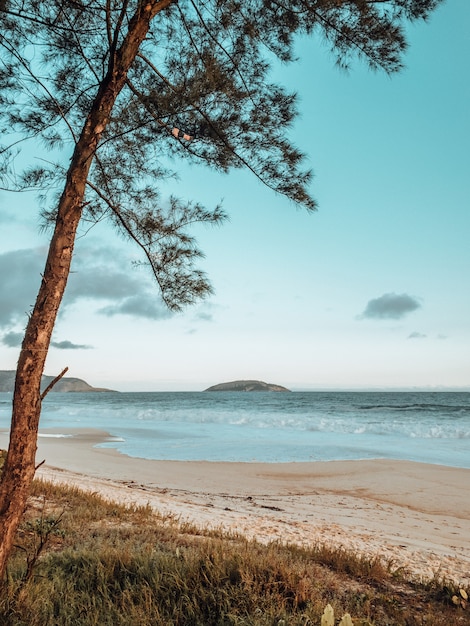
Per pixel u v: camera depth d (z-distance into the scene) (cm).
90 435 2848
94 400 10369
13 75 525
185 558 502
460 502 1273
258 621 382
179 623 399
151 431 3062
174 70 562
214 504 1166
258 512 1091
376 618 432
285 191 559
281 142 541
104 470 1653
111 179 589
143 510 879
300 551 639
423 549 788
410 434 2814
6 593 386
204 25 559
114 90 443
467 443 2458
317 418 4150
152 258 583
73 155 425
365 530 948
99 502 895
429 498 1315
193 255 583
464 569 653
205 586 453
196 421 3875
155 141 573
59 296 393
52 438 2694
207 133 526
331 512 1139
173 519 846
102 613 405
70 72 558
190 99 479
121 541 618
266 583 453
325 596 470
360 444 2403
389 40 542
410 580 551
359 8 520
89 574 478
